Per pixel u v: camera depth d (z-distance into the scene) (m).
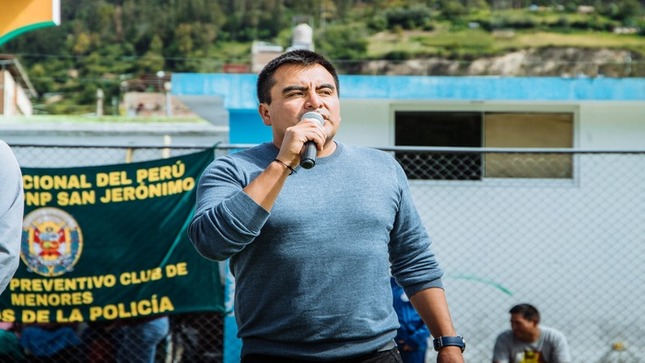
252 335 2.82
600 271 9.18
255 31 68.12
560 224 9.18
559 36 68.25
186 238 6.63
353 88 9.73
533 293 9.07
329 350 2.77
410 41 69.00
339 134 10.02
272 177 2.66
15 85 35.22
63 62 61.84
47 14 7.62
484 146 10.12
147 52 65.06
